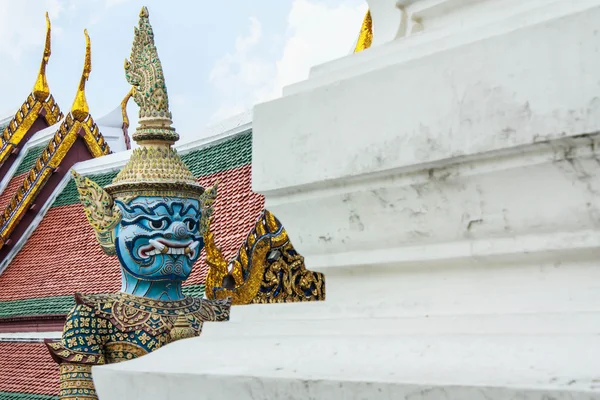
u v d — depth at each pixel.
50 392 15.39
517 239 2.45
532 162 2.33
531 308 2.41
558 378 2.00
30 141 21.62
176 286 8.76
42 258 18.14
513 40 2.32
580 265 2.37
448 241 2.60
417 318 2.57
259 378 2.50
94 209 8.61
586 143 2.22
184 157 15.38
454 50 2.46
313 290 8.56
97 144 19.23
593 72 2.16
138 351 8.17
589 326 2.18
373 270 2.83
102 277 16.14
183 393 2.71
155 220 8.49
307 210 2.93
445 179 2.52
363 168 2.67
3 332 17.83
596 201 2.27
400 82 2.59
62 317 16.14
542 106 2.25
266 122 2.98
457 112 2.44
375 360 2.43
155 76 8.80
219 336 3.08
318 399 2.36
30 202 18.88
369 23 6.56
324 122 2.80
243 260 9.02
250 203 13.25
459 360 2.26
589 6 2.26
